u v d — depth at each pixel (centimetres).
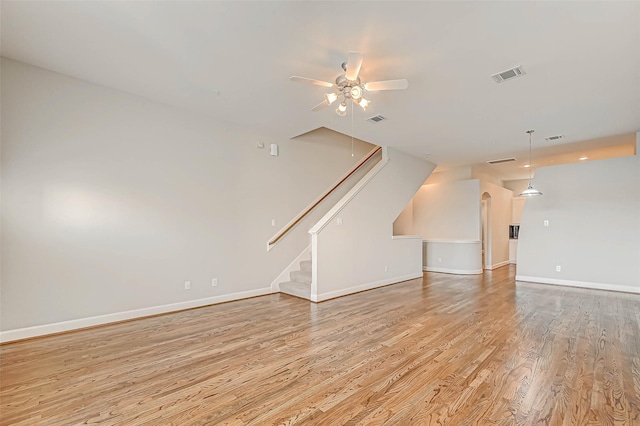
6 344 296
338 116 441
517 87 344
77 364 258
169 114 410
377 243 591
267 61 296
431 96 369
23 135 308
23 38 264
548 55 278
